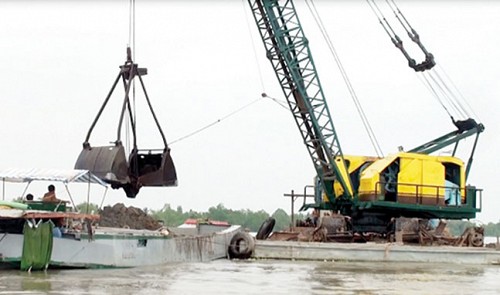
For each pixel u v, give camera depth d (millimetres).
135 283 19312
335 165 35562
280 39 35156
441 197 34875
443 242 34031
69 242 21281
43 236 20500
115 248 22609
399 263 31500
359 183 35500
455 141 37500
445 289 21531
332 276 24234
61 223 21625
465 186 35562
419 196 34531
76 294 16719
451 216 35375
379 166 34531
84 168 24438
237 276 22812
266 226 35500
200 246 29047
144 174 25516
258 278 22484
